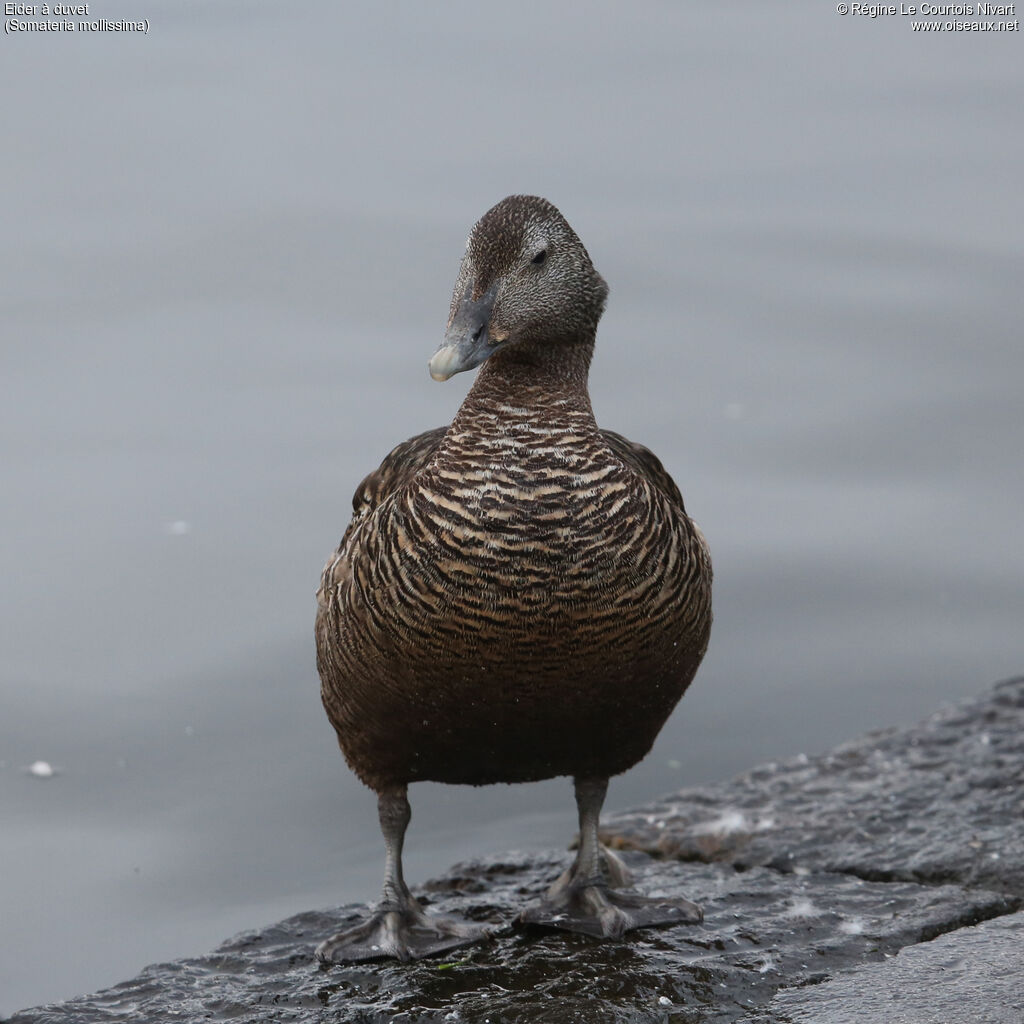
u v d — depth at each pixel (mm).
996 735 13477
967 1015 8852
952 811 12062
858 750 13430
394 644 9375
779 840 11789
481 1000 9445
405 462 10469
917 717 16234
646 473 10430
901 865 11273
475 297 9938
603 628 9250
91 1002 9766
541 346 10000
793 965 9812
